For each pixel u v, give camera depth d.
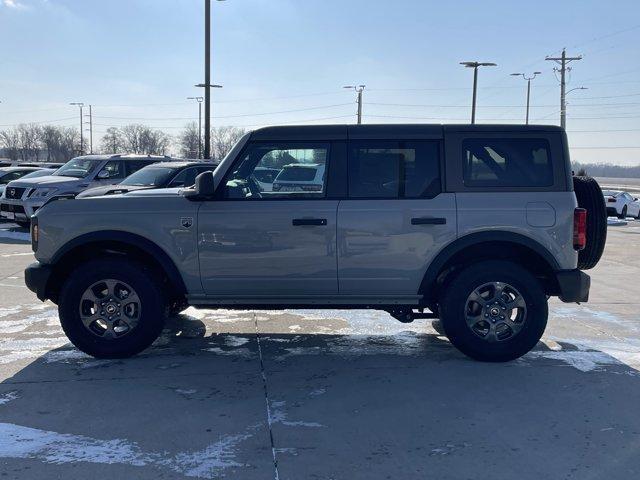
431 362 5.59
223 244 5.48
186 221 5.48
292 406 4.52
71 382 5.02
